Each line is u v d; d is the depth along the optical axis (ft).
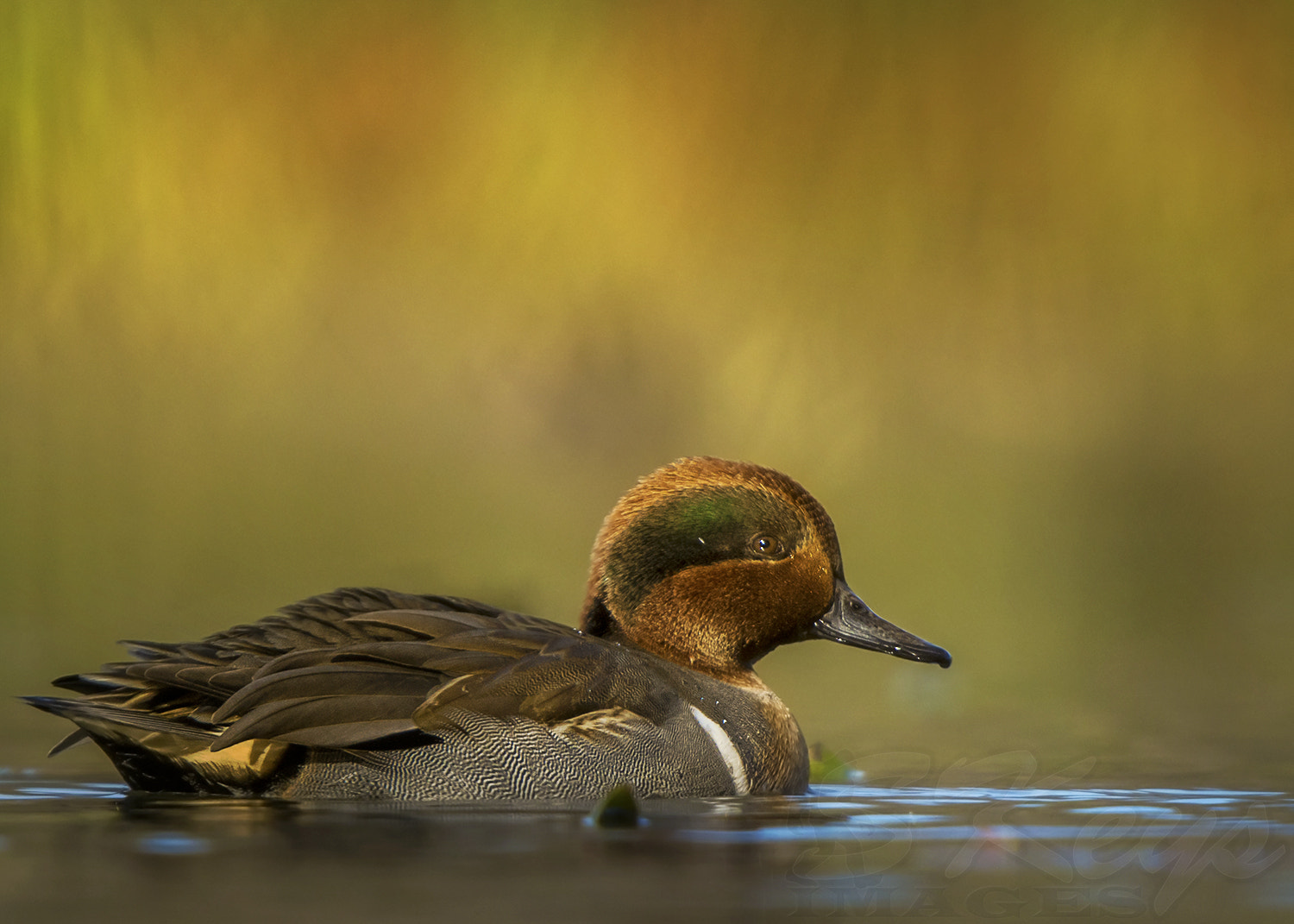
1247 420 66.64
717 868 17.47
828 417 62.44
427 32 64.49
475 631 23.98
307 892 15.92
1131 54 68.18
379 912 15.14
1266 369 67.31
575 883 16.49
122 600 44.91
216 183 60.85
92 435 55.72
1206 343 67.21
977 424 63.82
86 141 58.75
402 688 22.81
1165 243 67.51
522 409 61.57
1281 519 61.77
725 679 26.35
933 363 64.69
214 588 46.32
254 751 22.56
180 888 16.10
